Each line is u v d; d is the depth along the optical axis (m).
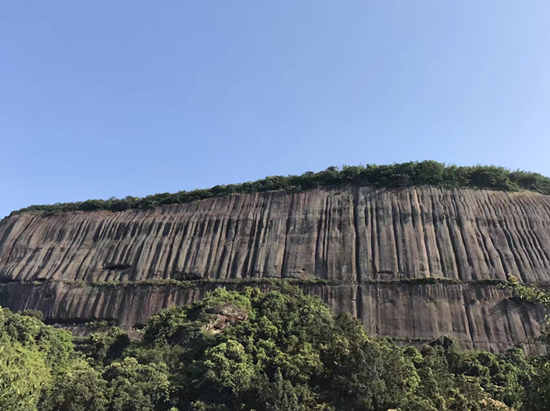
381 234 69.44
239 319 45.75
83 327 70.12
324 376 36.56
